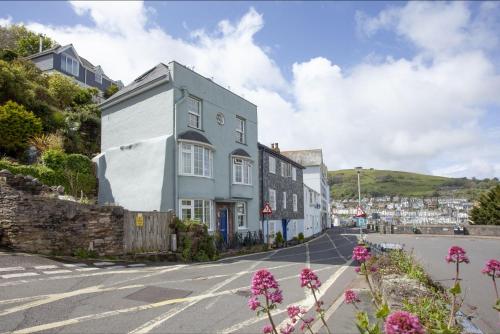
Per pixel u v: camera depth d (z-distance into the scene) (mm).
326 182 65562
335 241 31578
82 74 43312
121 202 18781
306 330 6008
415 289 6789
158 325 6145
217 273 11523
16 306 6691
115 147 19984
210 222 19531
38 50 44219
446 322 4695
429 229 45375
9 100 21172
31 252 11242
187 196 18031
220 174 21234
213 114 21094
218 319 6582
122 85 53000
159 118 18609
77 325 5922
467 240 32562
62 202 12000
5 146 18703
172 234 14852
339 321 6465
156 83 18656
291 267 13570
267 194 27531
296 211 34969
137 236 13805
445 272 13375
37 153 19531
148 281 9617
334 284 10156
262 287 3535
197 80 19969
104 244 12820
